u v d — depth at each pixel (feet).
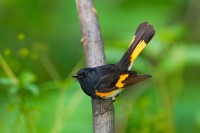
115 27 51.26
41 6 56.65
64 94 38.42
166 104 39.24
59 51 53.62
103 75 30.35
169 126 36.06
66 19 55.83
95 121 29.30
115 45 39.01
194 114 44.39
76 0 31.94
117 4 53.21
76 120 41.22
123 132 35.42
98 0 53.31
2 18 56.29
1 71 34.27
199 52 40.60
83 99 42.52
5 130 37.29
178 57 40.19
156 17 51.19
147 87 42.09
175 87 39.93
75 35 54.75
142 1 52.75
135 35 31.68
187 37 50.57
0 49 53.47
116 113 35.76
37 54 35.35
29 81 32.86
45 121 40.11
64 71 52.70
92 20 31.48
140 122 34.63
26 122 32.60
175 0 53.16
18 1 56.24
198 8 53.16
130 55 31.30
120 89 30.35
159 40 40.83
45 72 50.70
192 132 43.88
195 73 50.85
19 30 55.77
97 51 31.07
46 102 41.83
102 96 30.19
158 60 40.83
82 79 30.53
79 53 53.16
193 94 46.37
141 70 39.78
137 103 34.42
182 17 53.52
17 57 50.85
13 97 34.86
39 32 55.72
